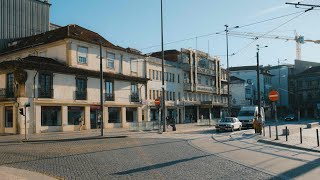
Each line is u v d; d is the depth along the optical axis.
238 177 10.08
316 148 17.34
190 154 15.80
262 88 96.38
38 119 35.31
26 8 50.97
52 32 43.97
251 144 20.73
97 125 42.66
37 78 35.53
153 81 54.38
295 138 24.25
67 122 38.44
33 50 43.09
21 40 47.50
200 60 69.06
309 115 97.38
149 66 53.41
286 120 74.25
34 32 51.88
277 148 18.34
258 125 30.34
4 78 36.44
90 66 41.88
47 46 41.38
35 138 28.23
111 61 45.38
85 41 41.12
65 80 38.53
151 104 53.16
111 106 44.66
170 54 63.97
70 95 39.00
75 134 32.84
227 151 16.92
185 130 38.22
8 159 14.98
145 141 24.00
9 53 45.75
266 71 99.50
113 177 10.37
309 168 11.65
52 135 31.80
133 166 12.41
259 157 14.55
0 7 47.62
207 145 20.33
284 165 12.30
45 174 11.02
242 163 12.79
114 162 13.48
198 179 9.84
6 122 36.12
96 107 42.31
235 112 84.94
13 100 34.34
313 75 96.69
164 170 11.47
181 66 62.75
